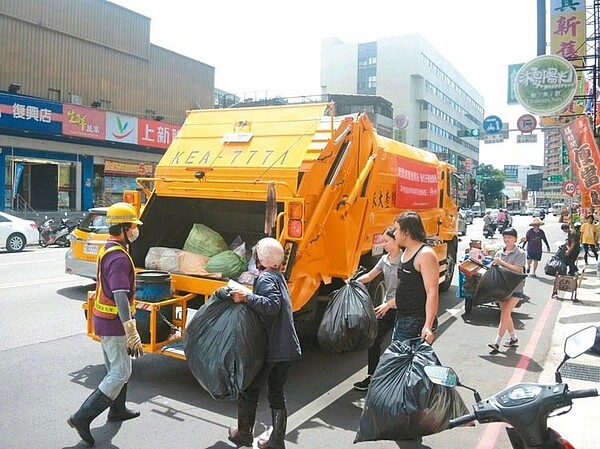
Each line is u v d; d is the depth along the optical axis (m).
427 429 3.66
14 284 10.89
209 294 5.69
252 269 5.86
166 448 4.11
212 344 4.00
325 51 82.75
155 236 6.80
